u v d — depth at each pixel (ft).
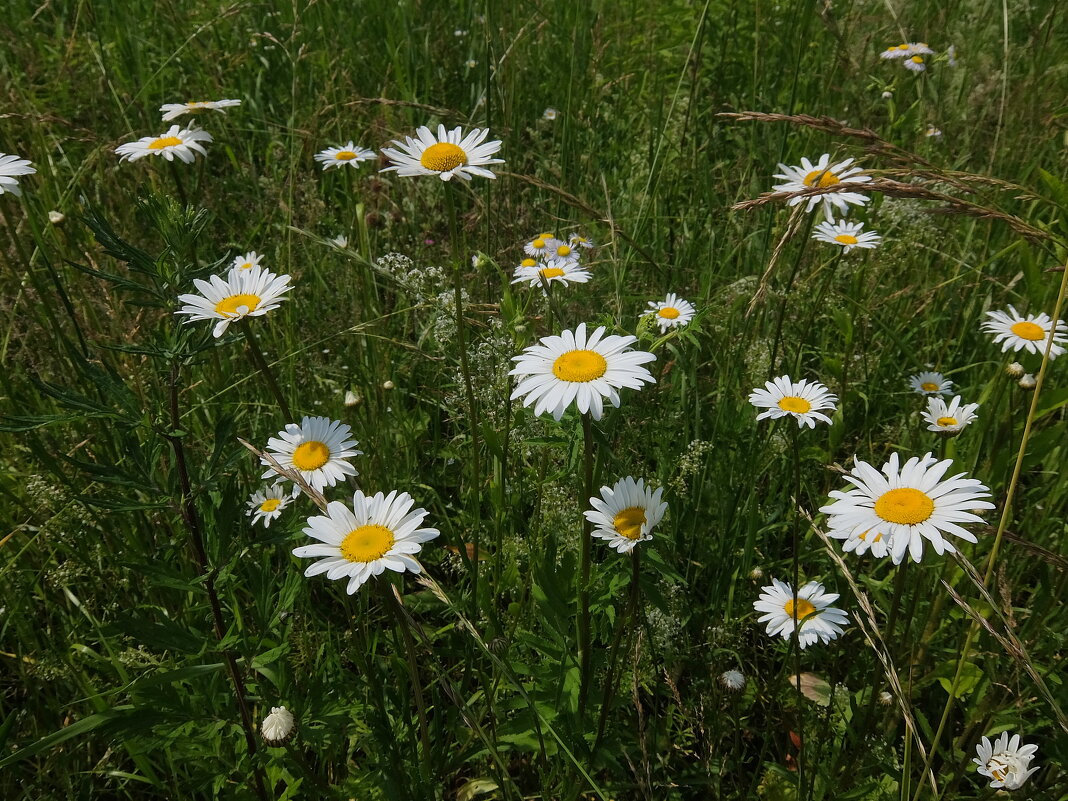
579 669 1.15
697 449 1.42
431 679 1.36
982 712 1.20
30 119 1.96
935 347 1.99
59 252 1.78
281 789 1.24
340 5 2.88
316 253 2.03
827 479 1.61
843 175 1.14
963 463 1.48
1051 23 2.26
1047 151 2.19
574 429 1.15
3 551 1.39
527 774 1.30
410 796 1.11
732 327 1.76
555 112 2.51
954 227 2.14
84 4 2.88
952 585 1.34
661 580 1.33
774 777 1.25
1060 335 1.46
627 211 2.16
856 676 1.37
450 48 2.76
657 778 1.22
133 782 1.26
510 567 1.33
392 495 0.96
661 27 2.87
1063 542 1.42
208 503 1.10
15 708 1.25
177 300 1.06
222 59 2.68
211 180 2.30
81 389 1.50
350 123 2.42
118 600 1.39
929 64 2.52
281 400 1.14
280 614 1.08
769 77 2.41
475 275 1.90
